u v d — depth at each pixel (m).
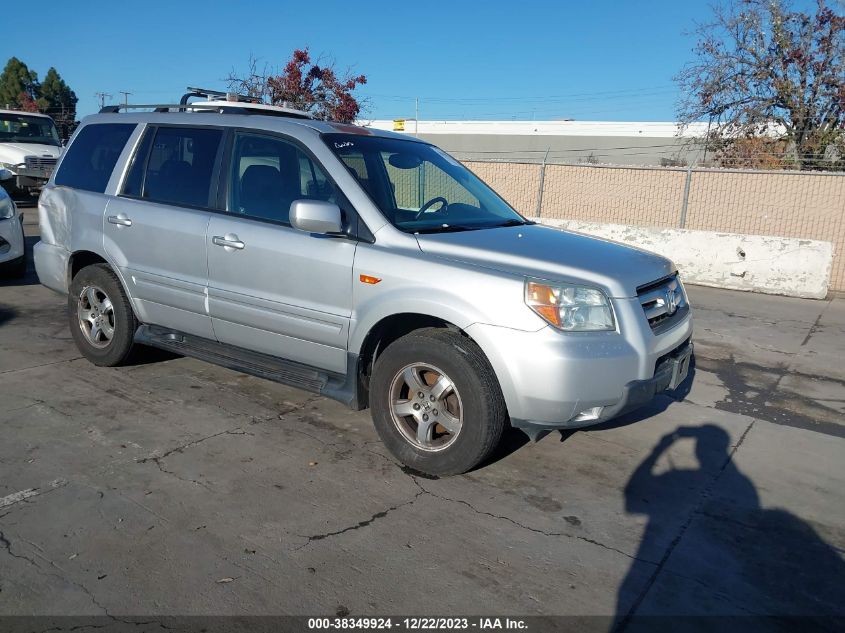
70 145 5.96
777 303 9.88
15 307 7.79
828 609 3.04
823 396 5.91
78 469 4.02
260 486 3.91
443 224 4.50
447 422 4.01
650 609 3.00
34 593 2.94
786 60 20.22
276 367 4.73
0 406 4.88
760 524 3.73
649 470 4.32
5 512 3.54
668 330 4.17
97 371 5.67
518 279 3.76
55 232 5.88
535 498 3.91
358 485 3.96
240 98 6.23
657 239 11.38
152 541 3.34
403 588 3.07
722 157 21.05
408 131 33.62
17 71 60.00
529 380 3.68
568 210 16.41
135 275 5.25
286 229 4.50
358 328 4.18
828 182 13.37
